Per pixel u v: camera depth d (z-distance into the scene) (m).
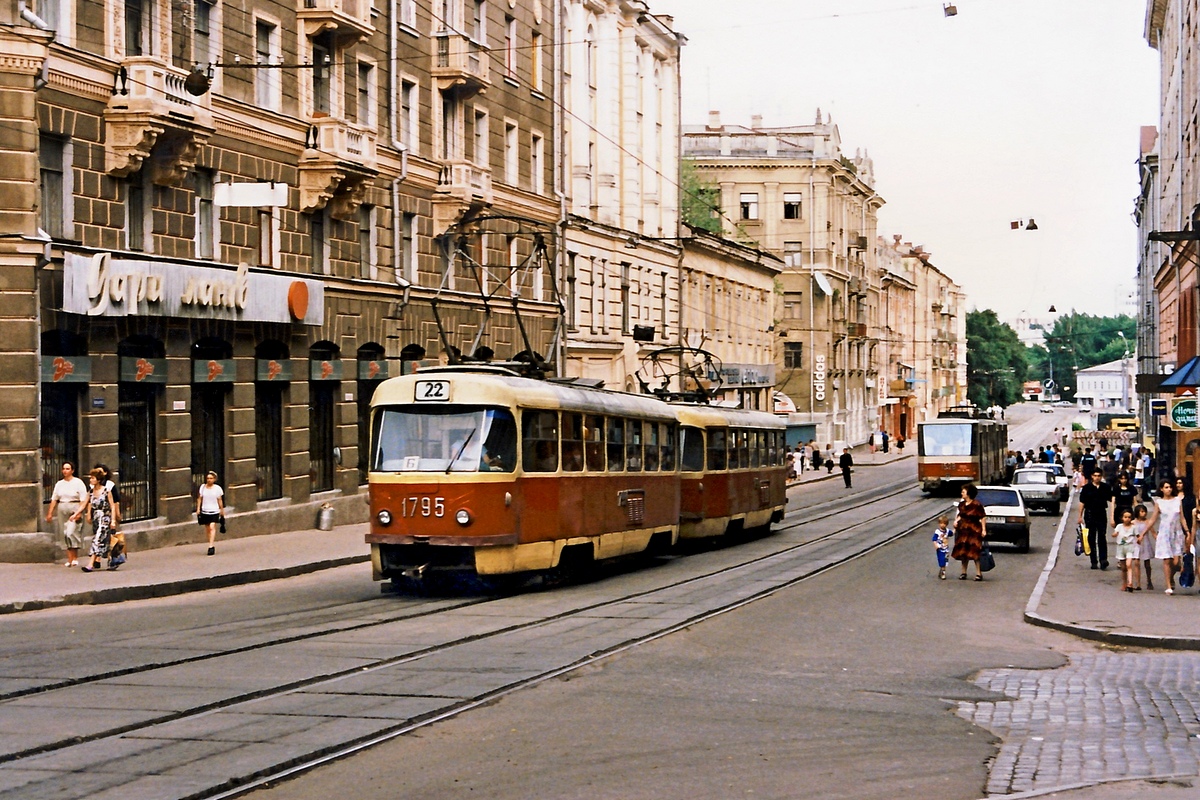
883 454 109.12
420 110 42.75
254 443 33.62
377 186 39.91
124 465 28.97
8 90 25.27
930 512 50.94
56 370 26.34
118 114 27.80
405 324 41.56
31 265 25.53
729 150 99.88
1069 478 69.56
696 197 88.00
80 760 10.60
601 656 16.41
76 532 25.31
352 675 14.63
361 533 35.41
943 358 161.12
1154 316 86.25
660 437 30.84
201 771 10.25
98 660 15.42
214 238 32.00
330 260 37.28
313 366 36.38
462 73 43.62
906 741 12.12
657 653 16.94
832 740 12.08
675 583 25.64
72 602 21.64
